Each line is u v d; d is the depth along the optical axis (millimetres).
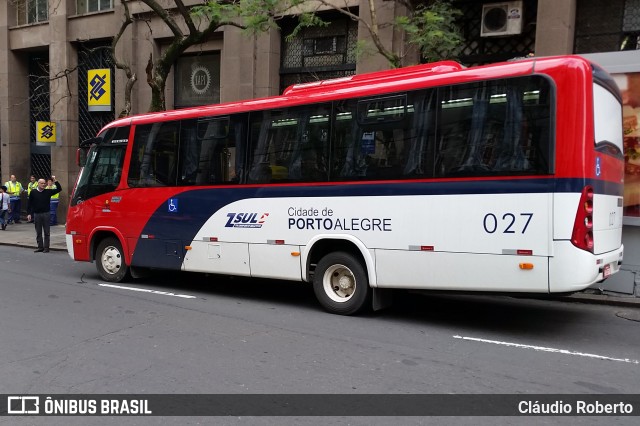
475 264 6293
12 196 20938
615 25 11109
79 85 20625
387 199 6922
